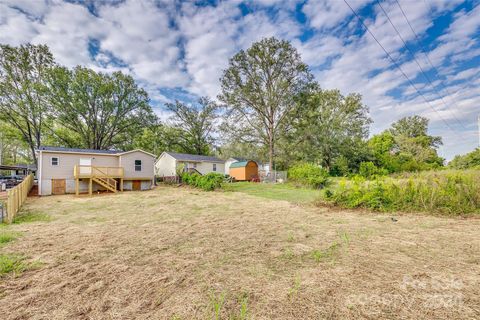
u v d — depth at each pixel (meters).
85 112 22.92
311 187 15.34
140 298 2.32
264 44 19.20
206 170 25.69
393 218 6.20
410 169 25.62
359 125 25.70
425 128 42.72
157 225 5.75
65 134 24.62
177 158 23.16
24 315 2.05
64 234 4.90
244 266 3.13
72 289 2.52
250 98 20.56
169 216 6.94
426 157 32.19
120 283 2.66
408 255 3.47
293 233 4.86
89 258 3.48
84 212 7.76
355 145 25.19
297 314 2.00
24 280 2.76
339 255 3.51
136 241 4.37
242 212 7.52
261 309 2.08
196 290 2.47
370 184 8.02
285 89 20.03
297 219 6.32
